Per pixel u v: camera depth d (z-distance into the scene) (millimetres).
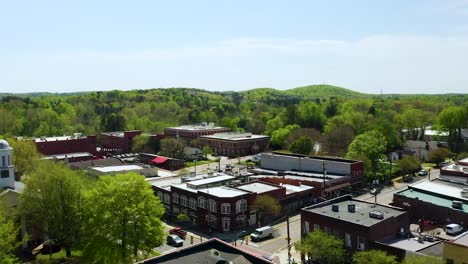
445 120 181875
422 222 85375
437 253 62000
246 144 194750
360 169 123938
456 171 110562
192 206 99562
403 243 67375
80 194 71438
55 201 70375
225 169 146500
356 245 68062
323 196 110312
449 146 176625
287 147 175625
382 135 147750
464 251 56375
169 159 158625
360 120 187500
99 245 64500
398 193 97375
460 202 86062
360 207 78312
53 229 71062
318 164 127375
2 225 62344
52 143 162750
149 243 65875
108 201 64125
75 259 74250
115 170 126188
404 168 134500
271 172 130750
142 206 64438
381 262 58906
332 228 71750
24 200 71875
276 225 94688
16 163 110250
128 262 64875
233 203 92000
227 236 88875
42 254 76750
